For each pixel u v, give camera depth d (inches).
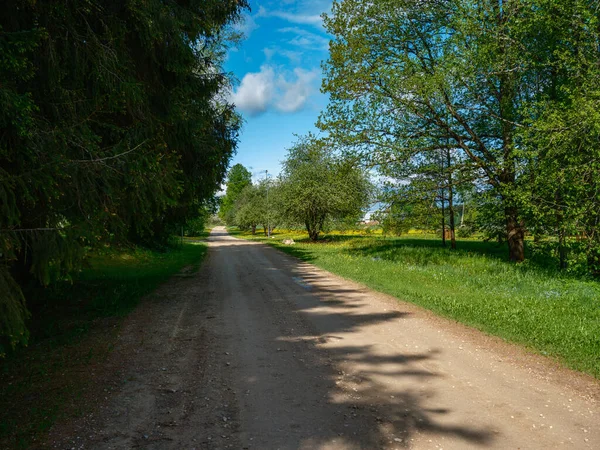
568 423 152.1
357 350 247.0
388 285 488.7
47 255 177.6
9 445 137.1
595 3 475.5
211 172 427.8
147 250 903.7
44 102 222.4
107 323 318.0
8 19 203.6
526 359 226.4
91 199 213.0
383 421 154.9
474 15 591.5
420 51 759.1
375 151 762.2
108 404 171.3
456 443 138.3
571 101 477.7
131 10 259.6
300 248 1269.7
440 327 298.2
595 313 331.6
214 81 405.7
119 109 250.2
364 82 737.6
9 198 170.2
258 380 198.8
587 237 450.6
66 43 228.5
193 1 344.5
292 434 145.5
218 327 305.3
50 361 228.1
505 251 991.6
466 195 797.2
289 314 348.5
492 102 690.2
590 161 426.9
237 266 765.3
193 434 145.9
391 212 845.2
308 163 1630.2
